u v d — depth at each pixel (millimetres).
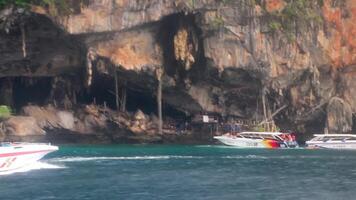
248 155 108812
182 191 61906
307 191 62594
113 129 139125
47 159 93750
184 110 144500
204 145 140000
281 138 136125
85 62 129500
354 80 147000
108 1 122750
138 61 129500
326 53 142500
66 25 121438
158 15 126500
